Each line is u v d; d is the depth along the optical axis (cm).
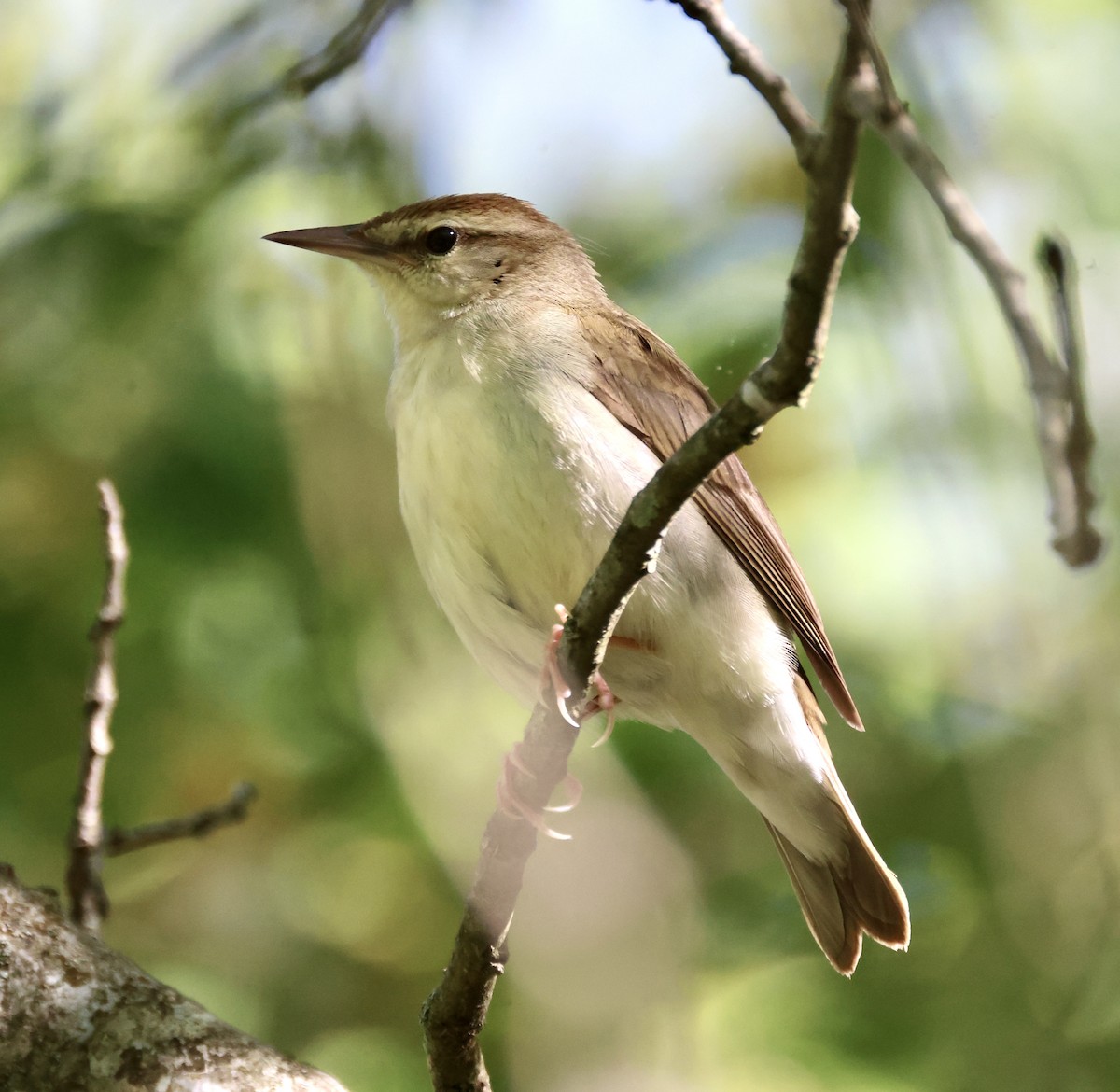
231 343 1030
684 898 1152
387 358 1139
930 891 1135
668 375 825
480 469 748
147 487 1014
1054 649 1198
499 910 624
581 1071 1112
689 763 1136
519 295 838
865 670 1144
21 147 1060
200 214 1035
